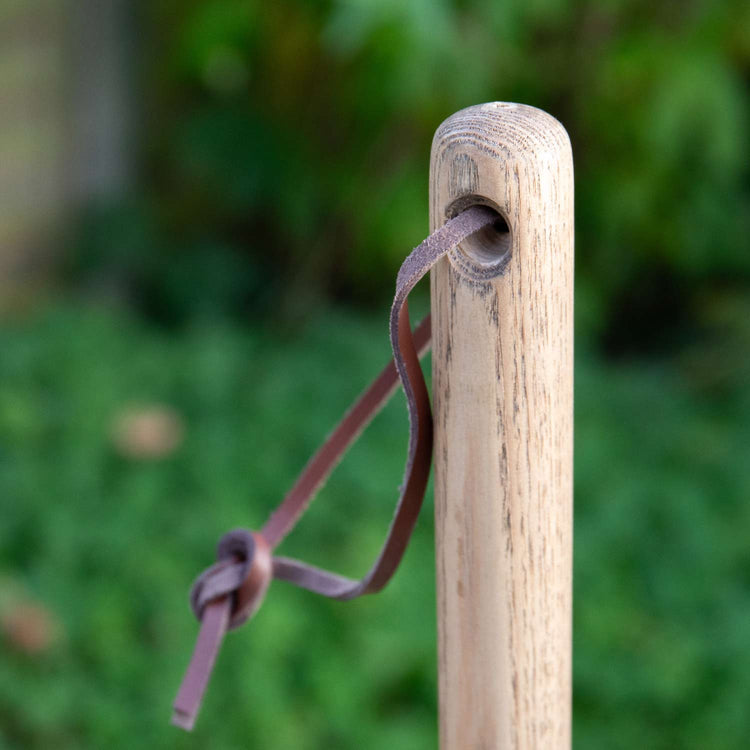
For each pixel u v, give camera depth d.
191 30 2.13
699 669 1.35
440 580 0.55
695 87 1.90
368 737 1.25
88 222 2.27
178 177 2.38
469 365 0.53
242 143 2.22
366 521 1.53
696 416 1.96
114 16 2.26
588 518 1.62
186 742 1.21
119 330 2.04
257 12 2.10
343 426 0.57
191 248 2.34
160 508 1.54
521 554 0.54
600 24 1.97
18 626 1.28
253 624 1.31
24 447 1.65
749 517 1.64
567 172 0.53
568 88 2.04
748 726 1.27
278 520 0.57
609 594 1.46
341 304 2.35
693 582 1.51
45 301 2.16
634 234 2.20
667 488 1.69
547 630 0.55
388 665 1.33
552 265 0.53
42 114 2.18
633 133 2.04
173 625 1.33
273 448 1.71
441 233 0.52
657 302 2.38
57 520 1.48
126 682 1.27
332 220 2.25
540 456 0.54
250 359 2.02
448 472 0.54
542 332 0.53
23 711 1.20
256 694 1.25
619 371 2.15
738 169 2.11
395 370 0.56
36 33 2.14
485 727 0.56
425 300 2.08
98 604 1.35
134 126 2.34
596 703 1.32
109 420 1.71
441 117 2.11
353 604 1.38
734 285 2.29
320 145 2.24
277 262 2.40
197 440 1.70
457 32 1.81
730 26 1.95
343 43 2.00
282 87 2.23
